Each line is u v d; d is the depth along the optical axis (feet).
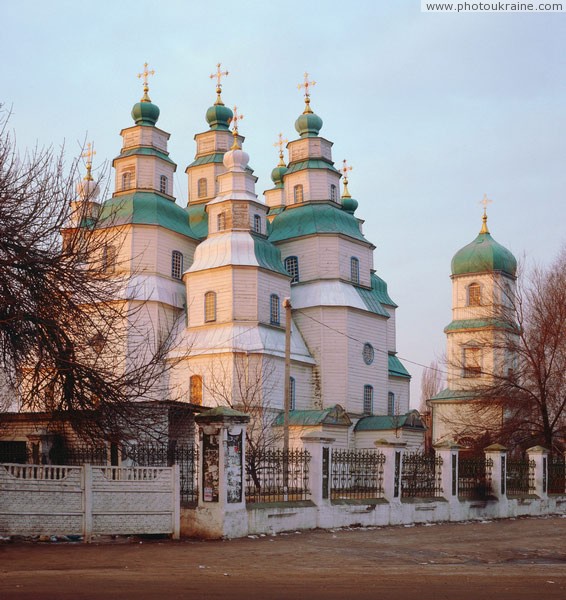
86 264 74.33
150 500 67.00
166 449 80.07
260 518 72.38
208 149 226.99
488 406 161.99
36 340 66.54
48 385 71.77
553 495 113.29
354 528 81.41
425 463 94.79
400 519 87.51
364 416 187.52
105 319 69.82
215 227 181.37
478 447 153.99
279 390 171.63
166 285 185.37
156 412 88.94
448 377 233.14
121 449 74.84
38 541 63.57
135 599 36.40
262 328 173.68
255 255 176.86
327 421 167.02
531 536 77.71
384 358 197.77
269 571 48.83
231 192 181.68
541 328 155.84
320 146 208.03
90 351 79.20
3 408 86.89
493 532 81.46
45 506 62.90
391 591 40.40
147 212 187.32
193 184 225.15
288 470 83.87
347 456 85.05
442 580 45.16
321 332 185.78
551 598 38.83
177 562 53.11
